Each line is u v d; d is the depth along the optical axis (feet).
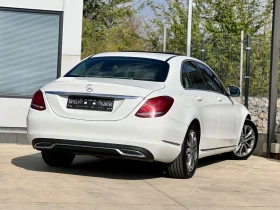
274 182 25.89
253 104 46.26
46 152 25.84
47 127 23.52
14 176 23.35
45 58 39.09
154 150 22.66
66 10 39.01
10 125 38.58
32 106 24.18
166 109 22.90
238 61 44.80
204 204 20.20
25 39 38.88
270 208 20.24
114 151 22.70
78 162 28.71
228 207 19.95
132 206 19.21
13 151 32.14
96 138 22.79
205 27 78.84
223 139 29.45
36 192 20.49
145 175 25.64
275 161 33.68
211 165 30.58
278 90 41.45
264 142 36.09
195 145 25.63
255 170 29.50
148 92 22.94
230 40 45.11
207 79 28.78
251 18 78.89
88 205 18.97
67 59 39.14
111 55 26.63
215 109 28.12
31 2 38.70
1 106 38.52
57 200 19.43
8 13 38.65
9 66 38.78
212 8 80.02
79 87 23.38
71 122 23.11
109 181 23.62
